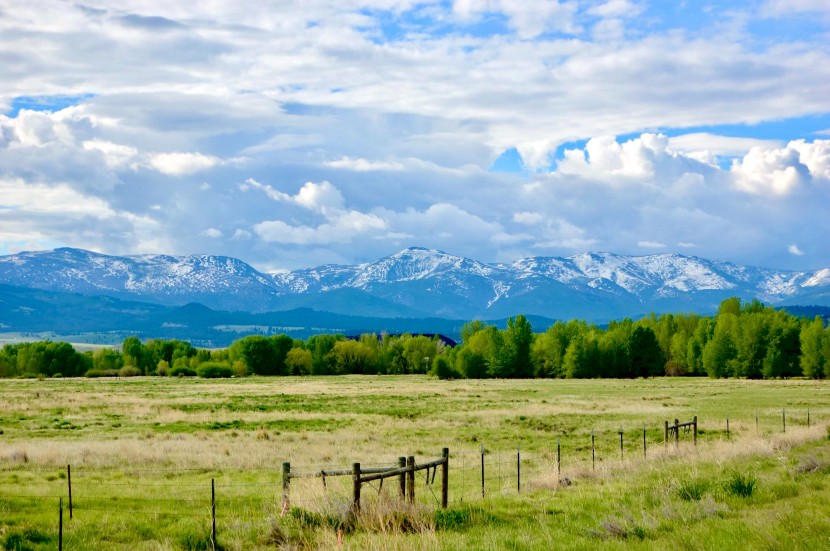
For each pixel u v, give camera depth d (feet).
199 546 51.21
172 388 354.74
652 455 95.14
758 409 200.03
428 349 589.32
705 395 267.80
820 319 386.52
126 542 53.52
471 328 592.19
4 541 51.37
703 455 91.30
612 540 45.80
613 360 444.96
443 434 149.89
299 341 614.75
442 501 63.10
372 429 159.22
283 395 290.76
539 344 473.26
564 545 45.01
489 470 98.99
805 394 265.13
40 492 75.15
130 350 584.81
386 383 409.90
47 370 531.91
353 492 56.95
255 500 71.87
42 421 173.88
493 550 44.21
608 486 69.26
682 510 53.72
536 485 76.48
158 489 79.15
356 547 46.26
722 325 420.36
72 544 51.80
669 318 518.78
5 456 103.55
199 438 137.80
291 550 48.57
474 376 478.18
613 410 205.26
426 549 44.96
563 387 344.69
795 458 81.56
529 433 151.64
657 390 307.78
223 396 283.38
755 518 49.26
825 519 46.42
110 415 190.90
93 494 75.05
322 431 154.61
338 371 584.40
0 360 527.81
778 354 393.50
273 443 128.67
